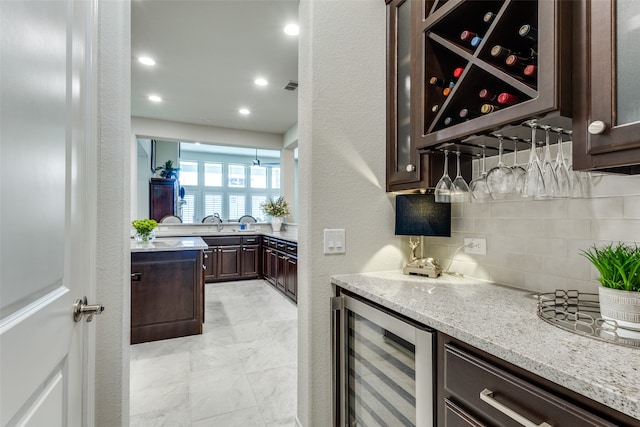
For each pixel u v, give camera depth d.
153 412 1.85
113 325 1.26
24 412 0.65
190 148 9.17
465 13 1.23
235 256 5.56
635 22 0.75
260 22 2.57
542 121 0.95
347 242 1.60
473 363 0.83
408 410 1.11
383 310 1.21
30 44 0.65
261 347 2.77
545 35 0.88
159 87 3.83
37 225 0.69
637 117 0.74
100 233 1.23
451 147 1.33
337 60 1.59
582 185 1.05
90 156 1.10
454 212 1.64
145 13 2.45
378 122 1.69
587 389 0.58
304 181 1.58
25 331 0.64
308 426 1.50
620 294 0.82
